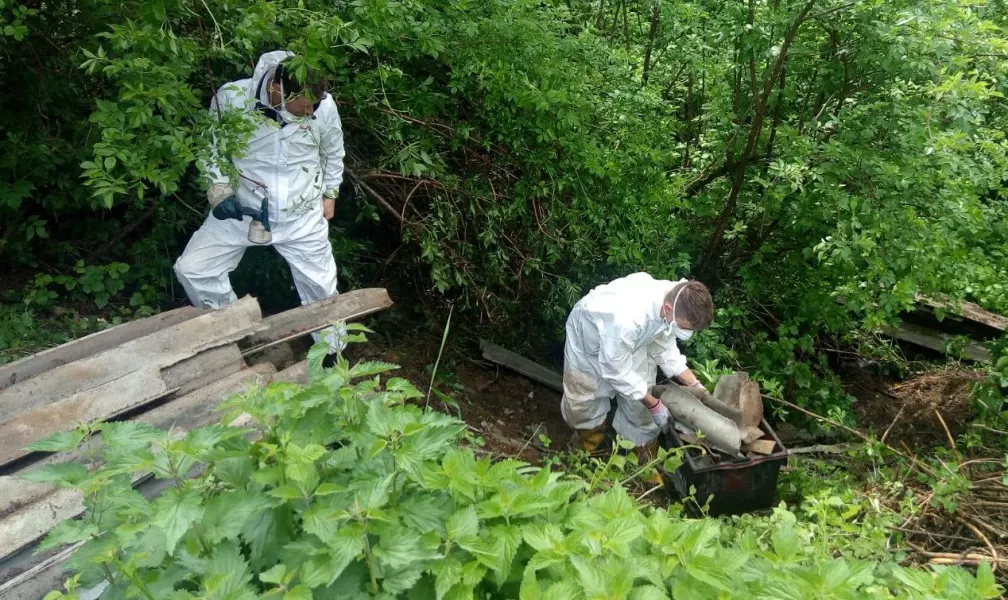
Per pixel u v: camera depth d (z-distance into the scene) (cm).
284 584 157
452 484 187
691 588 174
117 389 281
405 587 164
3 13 350
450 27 413
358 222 501
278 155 349
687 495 360
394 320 511
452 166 483
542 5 468
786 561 193
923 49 414
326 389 203
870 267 435
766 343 530
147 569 179
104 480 177
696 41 501
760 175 531
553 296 504
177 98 296
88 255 443
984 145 454
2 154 390
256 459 204
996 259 527
